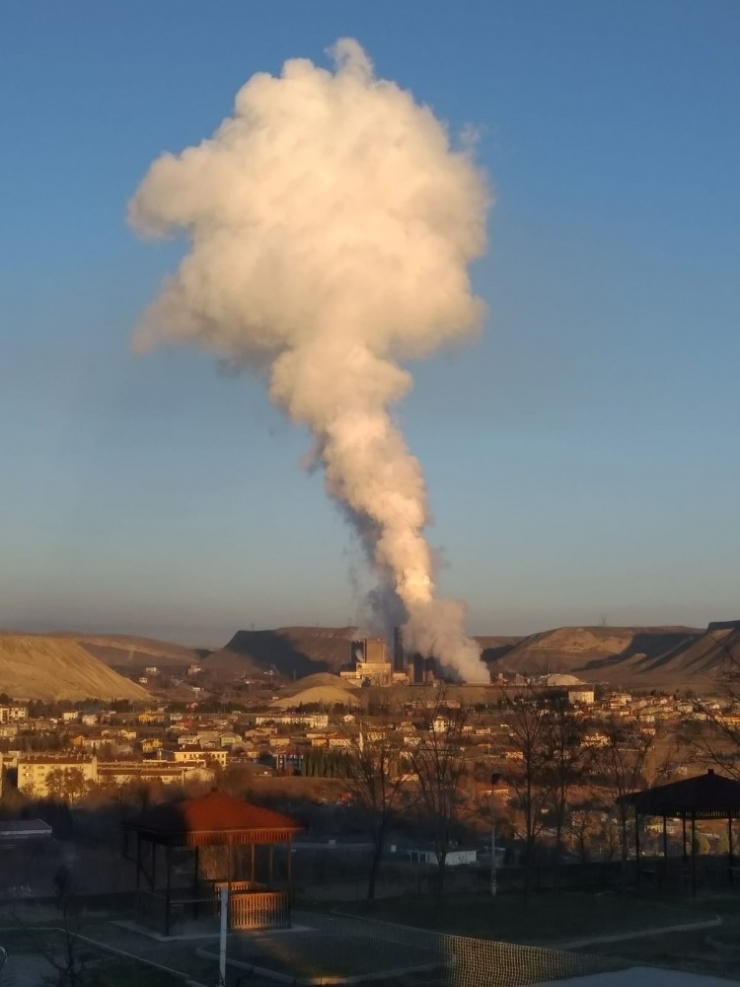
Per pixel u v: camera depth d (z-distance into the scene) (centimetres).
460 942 2778
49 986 2378
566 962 2531
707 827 6725
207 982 2433
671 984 2291
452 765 6700
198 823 3164
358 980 2433
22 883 4731
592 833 5569
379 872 4712
